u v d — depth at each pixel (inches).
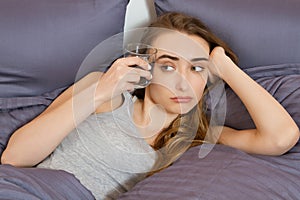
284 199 44.9
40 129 49.9
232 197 43.1
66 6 59.1
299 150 51.1
